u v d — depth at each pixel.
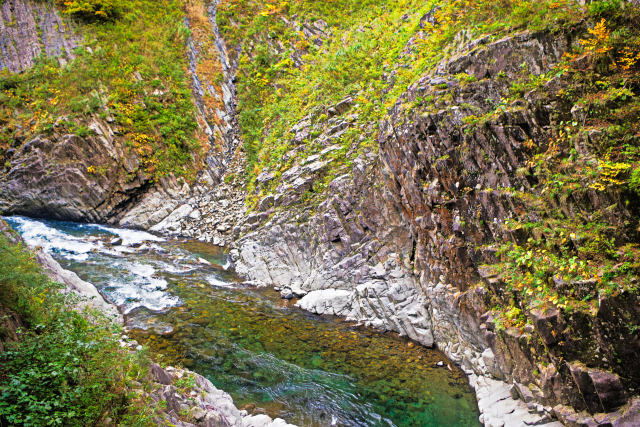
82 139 23.45
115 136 24.77
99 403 4.98
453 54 11.95
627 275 6.55
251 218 18.83
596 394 6.45
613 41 8.16
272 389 9.07
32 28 29.00
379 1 31.56
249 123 28.94
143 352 6.62
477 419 8.18
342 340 11.47
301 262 15.37
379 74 18.50
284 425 7.63
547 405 7.29
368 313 12.49
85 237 20.19
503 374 8.61
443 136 10.40
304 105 23.77
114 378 5.52
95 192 23.36
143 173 24.84
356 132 16.42
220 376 9.44
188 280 15.70
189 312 12.80
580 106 8.14
